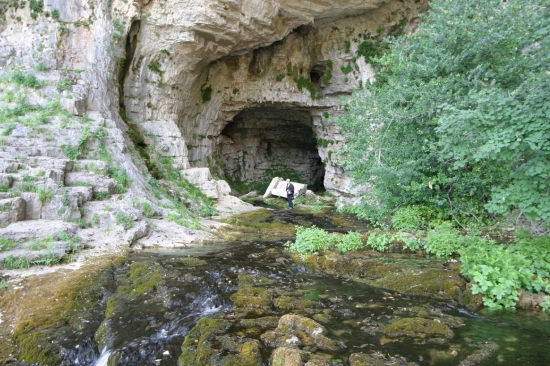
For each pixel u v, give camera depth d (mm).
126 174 11312
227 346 4590
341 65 22016
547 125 5816
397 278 7008
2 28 14234
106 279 6824
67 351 4688
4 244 7215
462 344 4672
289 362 4094
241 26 16625
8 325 5316
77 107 12234
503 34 9930
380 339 4797
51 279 6656
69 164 10203
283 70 23062
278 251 9156
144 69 16781
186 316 5523
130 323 5297
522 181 6566
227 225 12719
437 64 11094
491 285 6105
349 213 16734
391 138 12367
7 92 11930
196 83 20078
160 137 17031
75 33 14508
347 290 6668
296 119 26969
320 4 17125
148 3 15688
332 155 24000
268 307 5797
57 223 8250
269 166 30719
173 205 12625
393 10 19141
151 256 8336
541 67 7633
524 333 5008
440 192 11664
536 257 6859
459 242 8602
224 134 27688
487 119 6586
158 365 4379
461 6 10883
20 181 8672
